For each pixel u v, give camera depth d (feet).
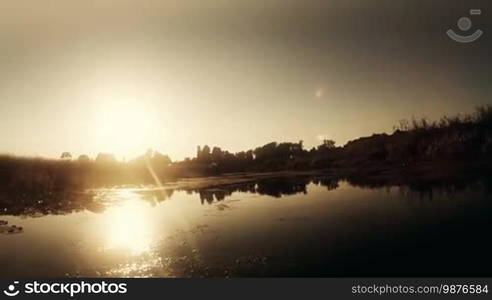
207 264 32.32
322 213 45.32
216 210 51.37
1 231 44.75
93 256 35.70
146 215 50.70
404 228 37.37
